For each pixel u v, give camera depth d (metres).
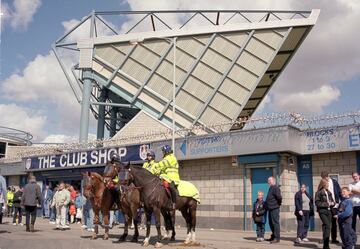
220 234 17.41
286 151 18.41
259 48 34.84
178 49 34.91
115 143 27.39
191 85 34.28
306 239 14.52
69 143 29.84
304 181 19.28
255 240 14.92
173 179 12.34
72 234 15.84
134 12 35.91
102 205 14.02
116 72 34.75
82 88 36.50
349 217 11.03
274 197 14.31
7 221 23.91
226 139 20.50
